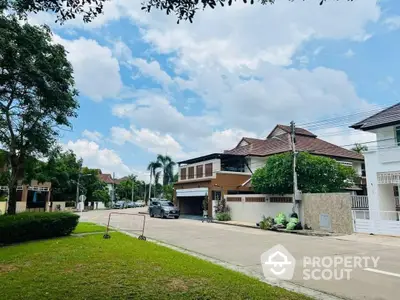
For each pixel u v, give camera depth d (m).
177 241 13.60
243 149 34.25
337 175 21.08
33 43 11.18
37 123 13.20
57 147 14.68
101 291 5.42
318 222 18.14
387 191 18.23
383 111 19.70
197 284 6.02
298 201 19.41
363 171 31.47
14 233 11.66
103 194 60.25
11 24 10.39
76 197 50.62
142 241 12.37
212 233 16.80
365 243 12.95
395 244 12.59
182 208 37.50
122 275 6.49
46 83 11.84
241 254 10.49
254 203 24.16
